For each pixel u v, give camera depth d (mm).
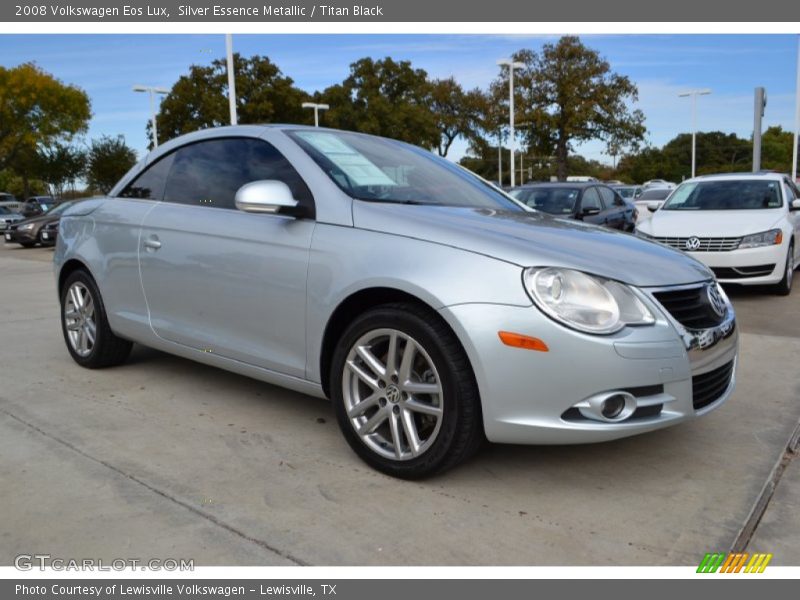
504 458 3145
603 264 2727
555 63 31453
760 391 4207
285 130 3617
